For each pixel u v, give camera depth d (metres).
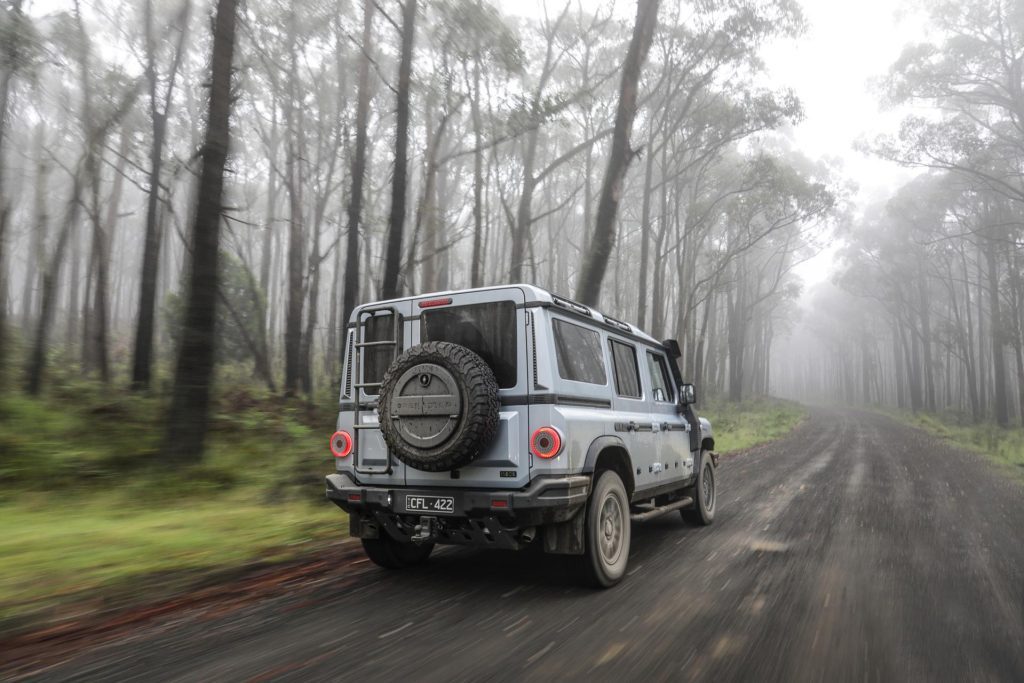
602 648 3.80
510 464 4.67
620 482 5.49
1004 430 37.62
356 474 5.28
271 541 6.43
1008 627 4.28
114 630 4.08
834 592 5.06
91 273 23.97
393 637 3.97
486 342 4.91
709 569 5.81
